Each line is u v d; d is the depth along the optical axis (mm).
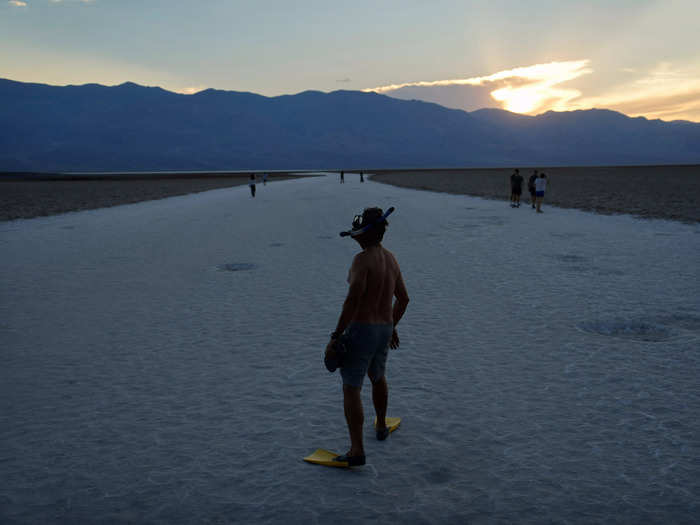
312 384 4918
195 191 53031
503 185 55188
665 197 33375
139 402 4547
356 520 2857
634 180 63281
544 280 9688
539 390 4711
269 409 4375
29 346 6168
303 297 8562
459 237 15828
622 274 10188
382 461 3514
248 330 6754
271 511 2955
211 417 4230
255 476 3338
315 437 3869
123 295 8836
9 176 143250
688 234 16188
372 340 3352
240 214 25062
